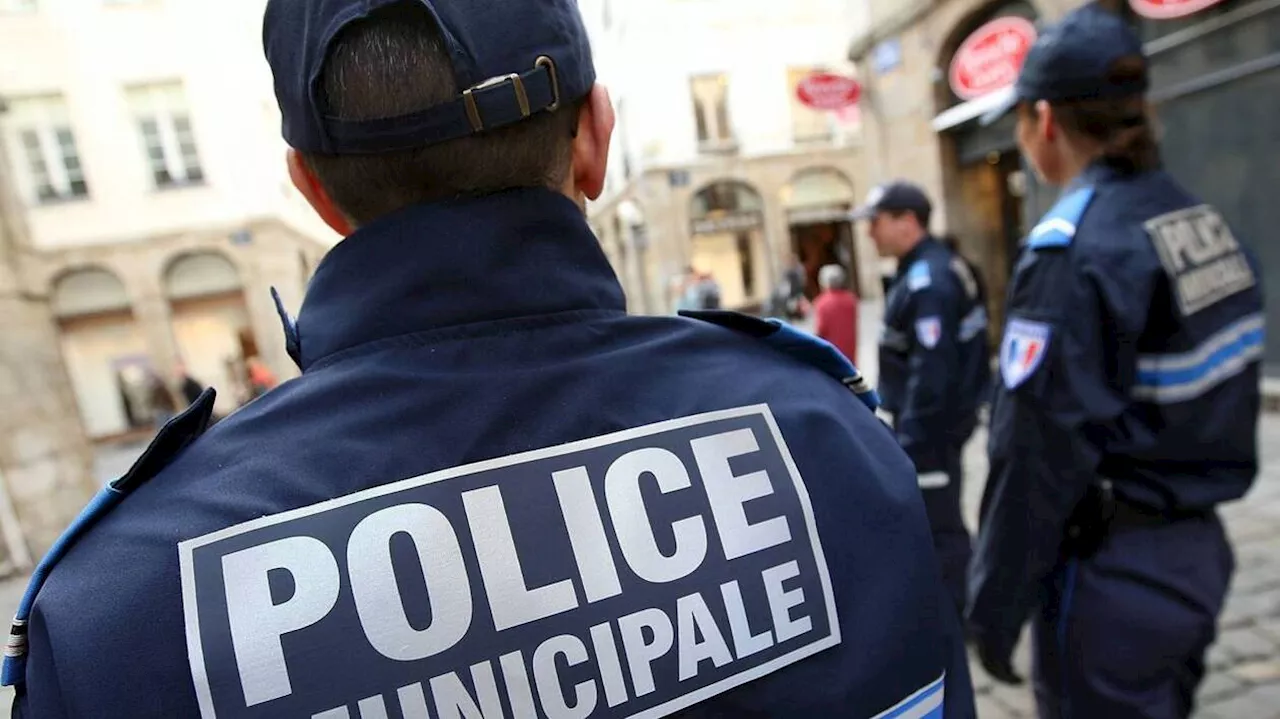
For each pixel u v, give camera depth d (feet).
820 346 2.20
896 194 8.28
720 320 2.21
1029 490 3.98
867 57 26.08
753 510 1.80
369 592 1.49
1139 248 3.69
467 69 1.77
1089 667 4.04
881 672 1.82
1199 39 15.08
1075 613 4.10
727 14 50.29
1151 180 3.98
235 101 39.17
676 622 1.66
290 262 41.06
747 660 1.70
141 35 38.99
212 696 1.38
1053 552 3.99
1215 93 14.99
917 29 23.12
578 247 1.98
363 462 1.59
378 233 1.82
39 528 16.53
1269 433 13.79
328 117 1.83
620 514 1.68
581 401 1.77
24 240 17.53
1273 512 10.61
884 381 8.82
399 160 1.84
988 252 23.08
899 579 1.93
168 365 43.80
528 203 1.89
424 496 1.57
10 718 1.54
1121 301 3.66
